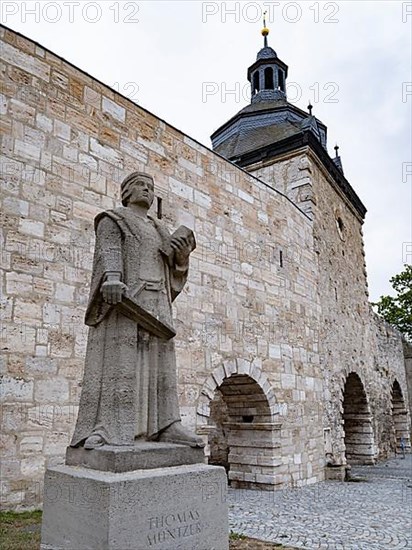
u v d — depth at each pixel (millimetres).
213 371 10250
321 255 16250
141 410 3566
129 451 3180
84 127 8445
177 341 9586
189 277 10164
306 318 14117
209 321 10422
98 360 3578
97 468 3199
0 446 6430
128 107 9367
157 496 3053
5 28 7531
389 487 12156
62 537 3121
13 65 7555
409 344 29609
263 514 8336
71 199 7969
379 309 32969
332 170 18328
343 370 17000
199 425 9672
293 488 11758
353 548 6188
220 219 11266
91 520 2914
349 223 21016
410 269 32281
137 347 3611
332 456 14547
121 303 3473
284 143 16719
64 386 7250
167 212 9914
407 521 7961
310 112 18562
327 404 14820
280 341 12562
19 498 6469
